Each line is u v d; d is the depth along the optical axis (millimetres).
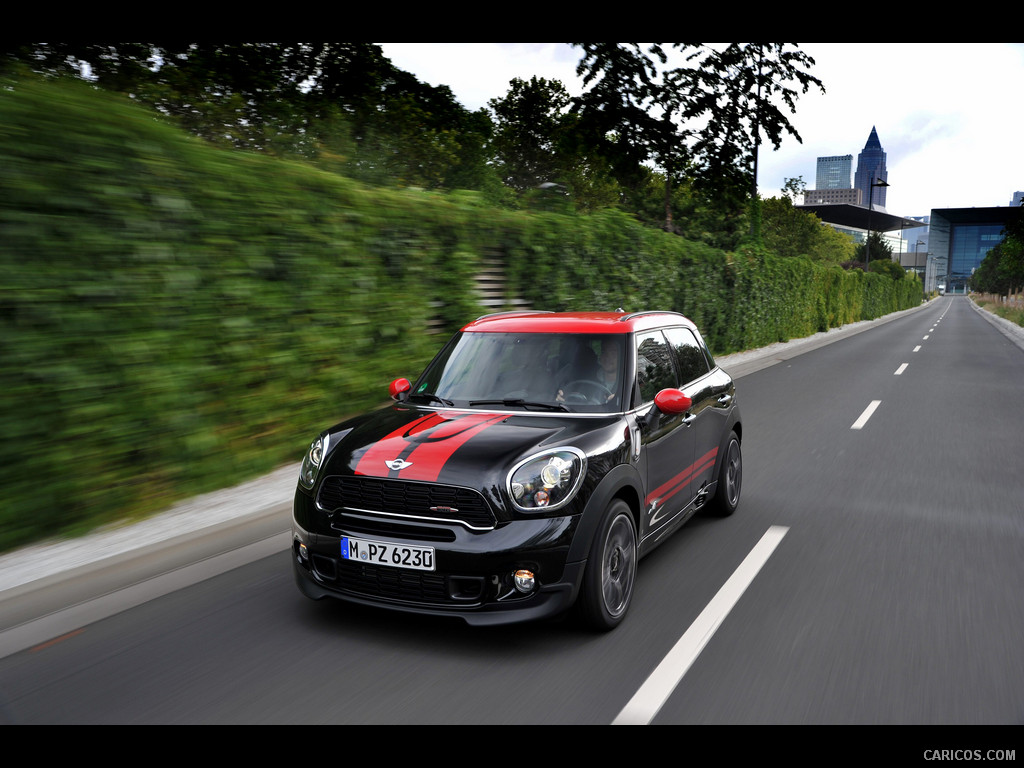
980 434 8930
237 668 3232
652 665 3256
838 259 70438
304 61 16984
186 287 5324
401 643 3477
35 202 4348
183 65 13883
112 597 3982
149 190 5039
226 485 5832
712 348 17906
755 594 4090
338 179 6852
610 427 3818
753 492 6359
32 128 4359
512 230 9562
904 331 34844
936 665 3250
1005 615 3789
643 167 21109
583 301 11352
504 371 4336
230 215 5703
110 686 3080
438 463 3412
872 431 9172
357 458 3564
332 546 3512
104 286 4730
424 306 8016
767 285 21719
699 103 18734
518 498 3318
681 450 4598
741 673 3186
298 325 6418
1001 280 77875
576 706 2918
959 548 4863
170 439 5285
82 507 4711
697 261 15945
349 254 6930
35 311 4328
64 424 4559
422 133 18766
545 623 3707
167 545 4527
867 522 5465
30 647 3436
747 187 20359
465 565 3266
